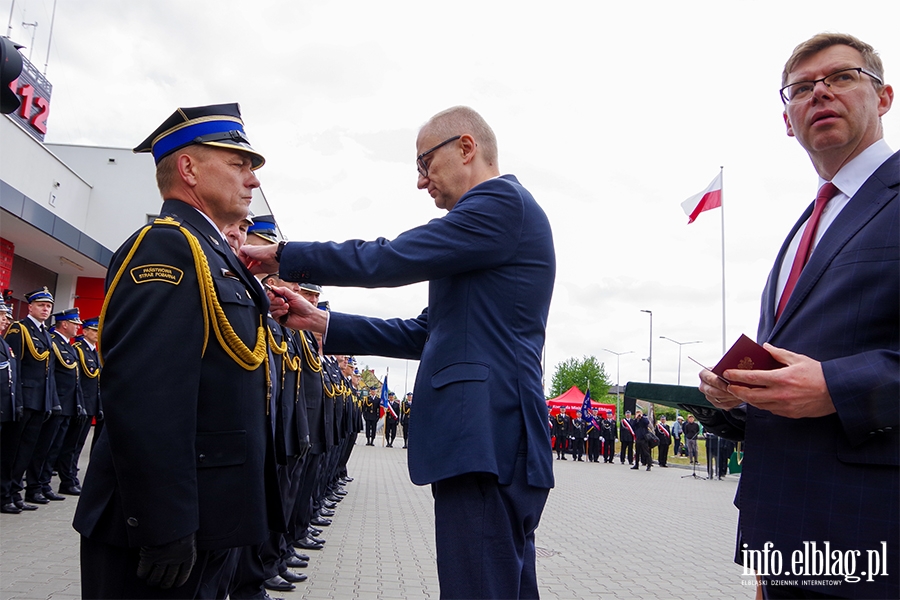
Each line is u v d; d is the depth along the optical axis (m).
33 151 18.34
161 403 1.96
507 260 2.30
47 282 20.33
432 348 2.32
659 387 2.44
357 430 12.85
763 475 1.99
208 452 2.13
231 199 2.52
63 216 20.69
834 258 1.96
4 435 7.43
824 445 1.86
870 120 2.08
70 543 5.88
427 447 2.19
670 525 9.90
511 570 2.08
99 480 2.11
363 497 10.95
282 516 2.40
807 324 1.96
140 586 2.05
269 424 2.41
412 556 6.51
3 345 7.26
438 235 2.24
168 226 2.22
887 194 1.92
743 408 2.26
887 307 1.81
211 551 2.23
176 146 2.49
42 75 18.48
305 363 6.36
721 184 24.88
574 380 72.56
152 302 2.04
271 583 4.96
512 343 2.26
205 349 2.19
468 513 2.11
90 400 9.69
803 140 2.19
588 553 7.34
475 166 2.55
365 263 2.22
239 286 2.37
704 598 5.46
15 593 4.29
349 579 5.44
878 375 1.70
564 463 25.64
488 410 2.15
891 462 1.72
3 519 6.85
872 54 2.12
